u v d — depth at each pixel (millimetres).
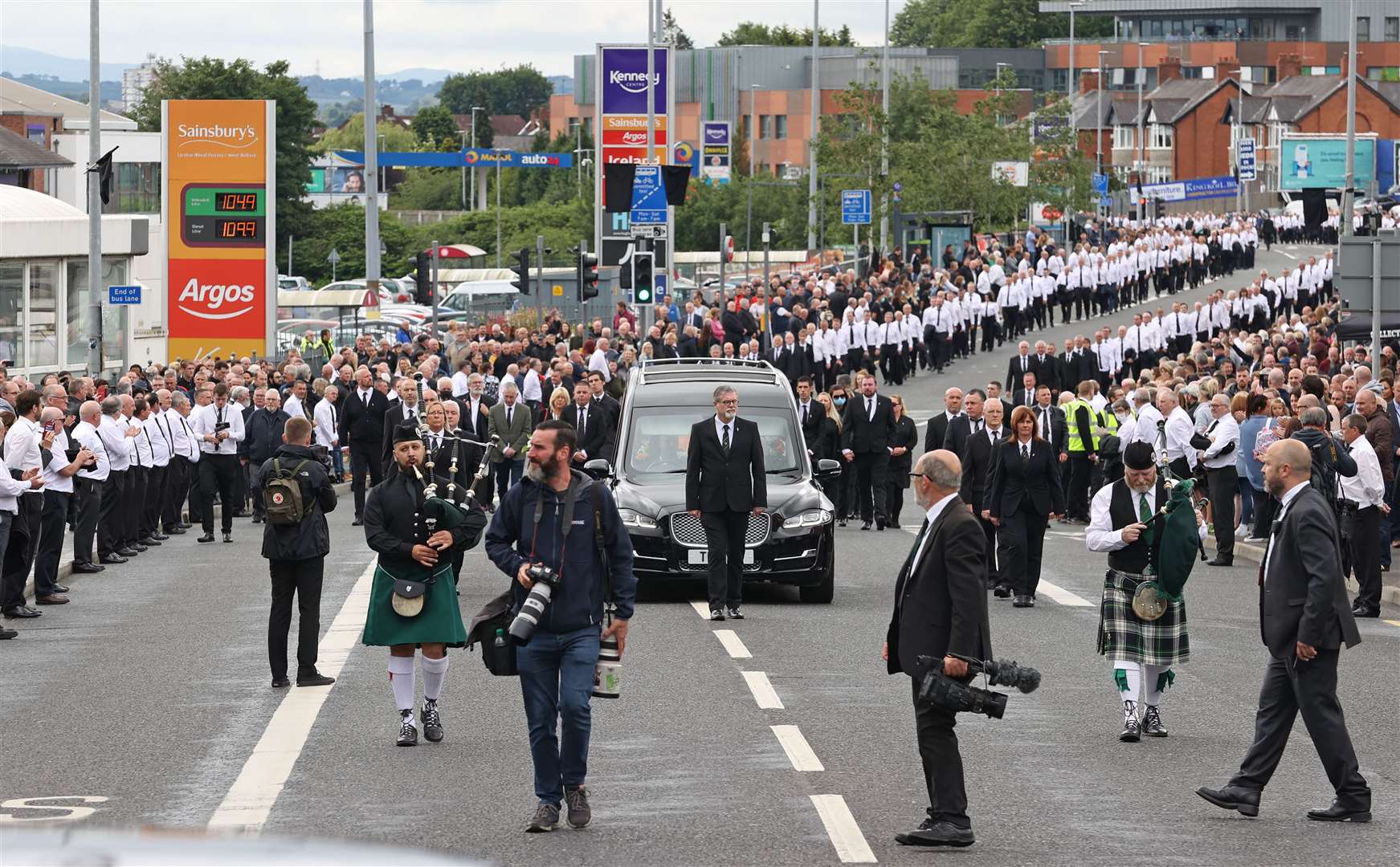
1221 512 35375
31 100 132500
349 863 5285
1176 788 16156
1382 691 21438
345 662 23031
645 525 28359
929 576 14203
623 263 58625
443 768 16750
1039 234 112125
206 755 17359
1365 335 49156
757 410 30984
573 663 14539
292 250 178250
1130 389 46938
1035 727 19047
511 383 43219
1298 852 13852
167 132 68938
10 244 65188
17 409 27656
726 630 25688
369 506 17969
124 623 26656
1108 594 18594
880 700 20188
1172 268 111000
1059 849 13867
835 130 117312
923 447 60844
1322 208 105812
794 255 147375
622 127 85312
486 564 34188
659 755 17281
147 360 85938
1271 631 15211
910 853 13750
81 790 15867
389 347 61250
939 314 81125
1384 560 33000
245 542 39094
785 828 14453
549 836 14219
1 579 25812
